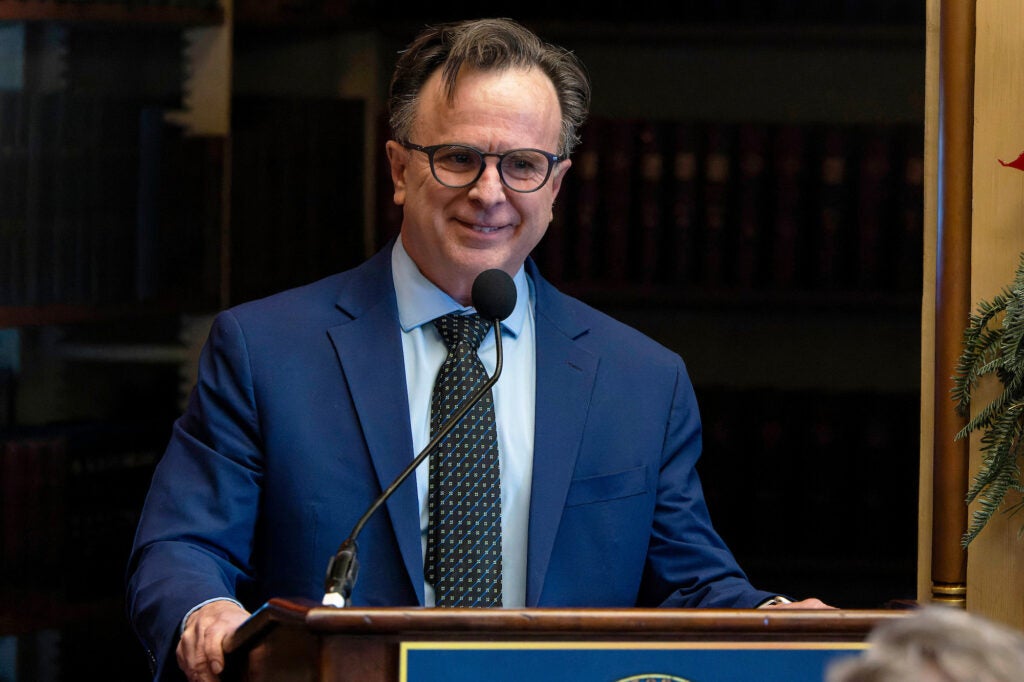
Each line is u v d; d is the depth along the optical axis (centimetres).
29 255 977
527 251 661
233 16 1129
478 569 618
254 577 652
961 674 206
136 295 1050
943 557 792
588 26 1115
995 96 787
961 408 782
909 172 1073
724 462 1095
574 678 430
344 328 657
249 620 468
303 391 641
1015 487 740
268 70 1141
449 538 621
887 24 1096
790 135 1082
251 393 641
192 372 1117
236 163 1113
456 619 422
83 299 1012
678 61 1138
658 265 1094
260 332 654
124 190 1040
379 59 1134
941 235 793
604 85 1143
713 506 1093
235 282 1115
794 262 1086
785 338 1123
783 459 1091
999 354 758
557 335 674
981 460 784
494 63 639
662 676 435
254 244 1113
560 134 667
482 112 633
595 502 645
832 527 1087
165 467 645
